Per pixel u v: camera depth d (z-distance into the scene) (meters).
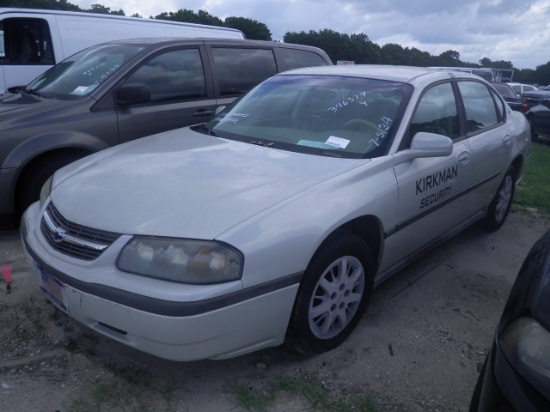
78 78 5.13
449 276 4.09
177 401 2.52
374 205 2.95
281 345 2.87
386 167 3.13
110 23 7.77
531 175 8.23
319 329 2.85
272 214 2.50
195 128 4.00
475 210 4.45
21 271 3.77
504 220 5.24
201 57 5.62
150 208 2.54
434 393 2.69
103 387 2.58
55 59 7.30
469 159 3.97
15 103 4.77
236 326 2.36
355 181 2.93
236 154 3.22
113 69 5.04
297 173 2.90
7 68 7.02
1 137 4.20
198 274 2.28
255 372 2.76
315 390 2.62
